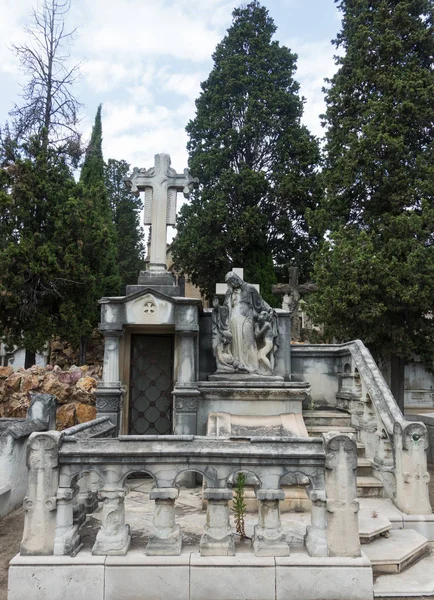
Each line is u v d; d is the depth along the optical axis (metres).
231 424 7.70
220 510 4.70
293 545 4.84
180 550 4.63
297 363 9.88
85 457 4.71
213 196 26.09
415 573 5.21
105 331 8.09
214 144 27.39
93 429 6.19
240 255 25.52
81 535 5.16
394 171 15.95
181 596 4.43
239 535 5.11
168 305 8.12
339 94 18.11
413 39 16.75
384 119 16.08
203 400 8.25
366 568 4.49
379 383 7.67
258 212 25.28
